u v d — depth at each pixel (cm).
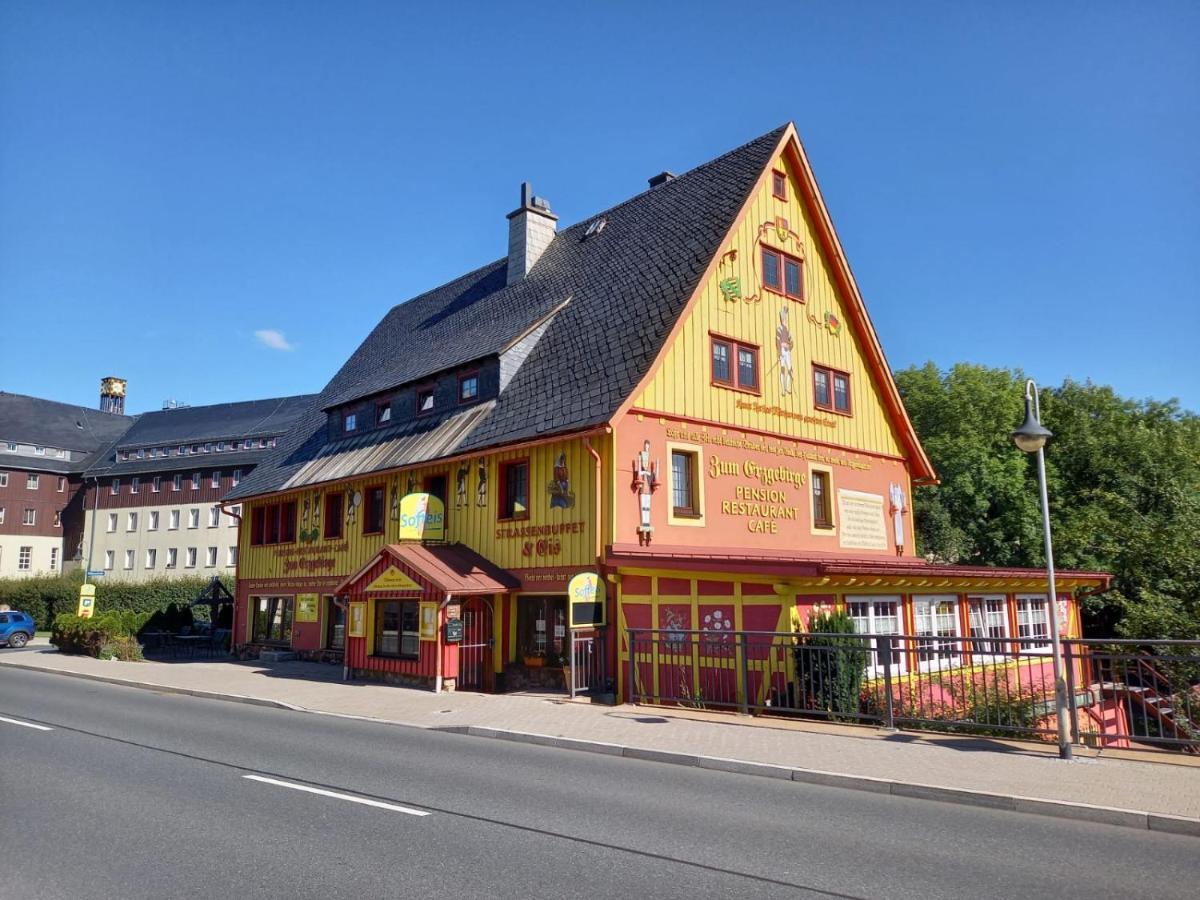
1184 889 584
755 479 2006
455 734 1280
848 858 650
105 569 6531
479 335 2398
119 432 7875
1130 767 956
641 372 1742
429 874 604
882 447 2450
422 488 2220
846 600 1612
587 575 1653
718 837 704
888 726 1219
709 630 1484
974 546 3675
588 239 2509
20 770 968
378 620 2038
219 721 1394
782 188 2222
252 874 604
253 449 6222
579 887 579
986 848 681
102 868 617
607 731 1221
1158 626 1988
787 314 2181
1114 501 3095
